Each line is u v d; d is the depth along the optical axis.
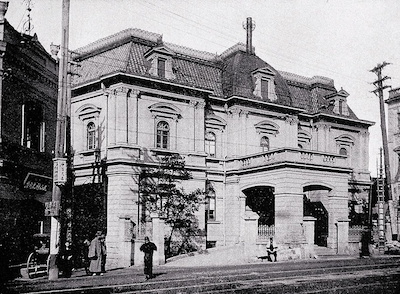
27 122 23.20
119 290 15.13
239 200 35.72
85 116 33.69
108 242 30.06
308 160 32.34
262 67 38.53
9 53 20.36
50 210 19.11
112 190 30.67
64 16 20.31
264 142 38.75
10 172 20.50
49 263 18.72
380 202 36.81
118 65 32.66
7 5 20.27
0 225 19.67
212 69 38.75
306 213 36.84
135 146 31.17
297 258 29.75
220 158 36.78
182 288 15.27
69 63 22.23
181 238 32.31
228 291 14.85
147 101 32.53
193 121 34.53
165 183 31.91
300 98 44.06
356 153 45.72
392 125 49.34
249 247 28.14
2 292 14.34
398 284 17.28
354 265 24.23
